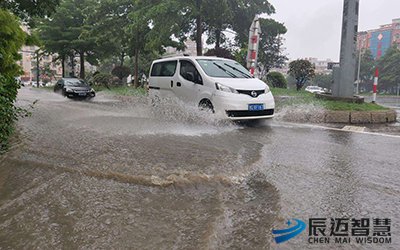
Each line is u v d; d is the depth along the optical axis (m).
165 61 9.52
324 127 7.74
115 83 27.23
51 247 2.26
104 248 2.25
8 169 3.82
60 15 30.61
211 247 2.27
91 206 2.89
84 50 32.19
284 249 2.29
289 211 2.88
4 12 5.88
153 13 16.47
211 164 4.12
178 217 2.71
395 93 62.44
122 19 24.84
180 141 5.47
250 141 5.74
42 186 3.32
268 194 3.25
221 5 16.80
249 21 21.73
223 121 7.29
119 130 6.44
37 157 4.29
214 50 18.53
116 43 31.39
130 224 2.58
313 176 3.85
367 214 2.88
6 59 5.64
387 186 3.57
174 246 2.28
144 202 2.99
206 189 3.34
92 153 4.54
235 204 3.00
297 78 16.19
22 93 22.61
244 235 2.46
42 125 7.01
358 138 6.37
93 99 17.83
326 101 10.41
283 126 7.71
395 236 2.52
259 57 26.50
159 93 9.37
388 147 5.55
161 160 4.24
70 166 3.92
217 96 7.37
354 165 4.36
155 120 8.00
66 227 2.53
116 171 3.76
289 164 4.32
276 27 22.77
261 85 7.78
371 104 10.34
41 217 2.69
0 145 4.75
